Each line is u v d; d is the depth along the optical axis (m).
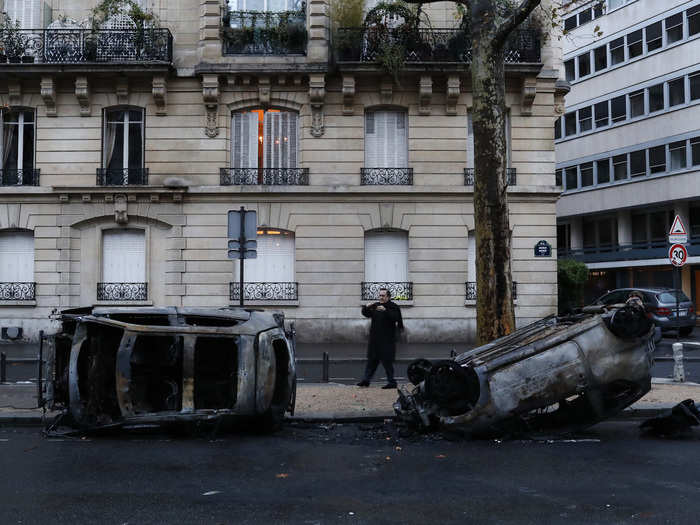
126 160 21.61
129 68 20.86
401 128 21.89
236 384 8.12
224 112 21.56
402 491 5.74
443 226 21.45
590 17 40.53
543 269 21.52
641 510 5.18
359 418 9.25
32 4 21.88
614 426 9.00
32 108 21.53
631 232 39.69
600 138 39.91
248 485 5.94
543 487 5.87
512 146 21.69
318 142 21.58
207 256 21.23
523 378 7.84
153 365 8.36
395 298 21.31
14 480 6.10
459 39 21.08
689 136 34.31
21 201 21.27
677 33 35.00
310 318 21.20
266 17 21.61
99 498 5.52
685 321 22.81
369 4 22.36
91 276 21.22
